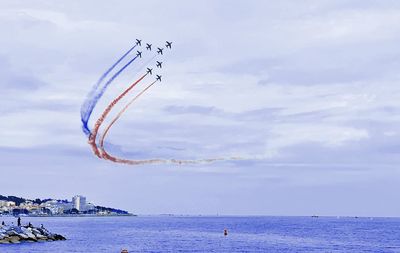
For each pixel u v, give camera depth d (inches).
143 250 5521.7
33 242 5767.7
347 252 5497.1
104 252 5142.7
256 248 5925.2
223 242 6860.2
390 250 5738.2
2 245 5329.7
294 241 7180.1
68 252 4938.5
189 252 5359.3
